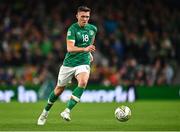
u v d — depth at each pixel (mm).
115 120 40781
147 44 80812
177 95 72250
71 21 84125
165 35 83625
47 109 36469
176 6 90562
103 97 69188
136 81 74312
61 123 37844
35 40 79562
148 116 44844
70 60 35531
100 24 83625
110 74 73812
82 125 36406
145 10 87938
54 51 77688
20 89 68875
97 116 45062
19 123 37969
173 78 79312
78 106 58781
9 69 73938
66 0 87250
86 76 35156
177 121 40094
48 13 86062
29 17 84375
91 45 34812
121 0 88562
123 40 81062
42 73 72562
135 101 68375
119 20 85375
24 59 77000
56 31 81625
